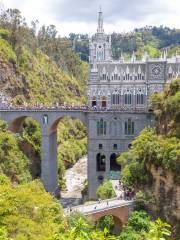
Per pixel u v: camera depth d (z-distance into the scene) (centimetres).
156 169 9944
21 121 14650
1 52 18888
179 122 10319
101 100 14275
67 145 19200
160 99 11950
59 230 6372
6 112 13638
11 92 18588
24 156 13225
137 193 9706
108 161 13488
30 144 14750
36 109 13562
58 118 13575
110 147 13488
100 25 17188
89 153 13575
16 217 5941
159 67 14025
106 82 14200
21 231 5772
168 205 9450
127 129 13425
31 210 6456
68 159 18150
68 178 16500
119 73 14225
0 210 6000
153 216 9594
